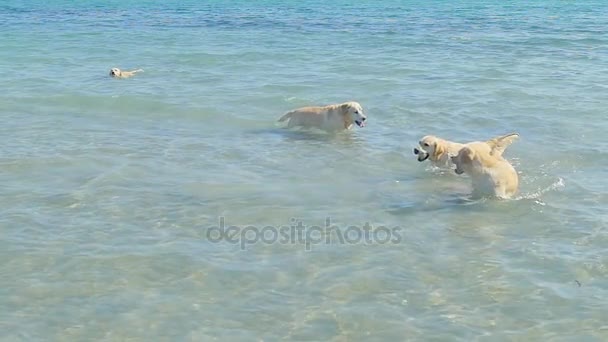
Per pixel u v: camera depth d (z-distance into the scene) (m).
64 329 6.72
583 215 9.45
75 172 11.00
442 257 8.21
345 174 11.22
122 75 19.55
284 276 7.73
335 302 7.22
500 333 6.69
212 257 8.15
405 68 21.14
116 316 6.94
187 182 10.62
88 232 8.75
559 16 41.12
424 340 6.58
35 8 45.97
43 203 9.66
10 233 8.66
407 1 55.16
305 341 6.57
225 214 9.41
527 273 7.81
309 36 30.00
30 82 18.62
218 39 28.89
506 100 16.44
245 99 16.62
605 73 20.22
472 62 22.50
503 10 46.03
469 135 13.53
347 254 8.27
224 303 7.19
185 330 6.73
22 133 13.38
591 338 6.60
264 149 12.53
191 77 19.58
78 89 17.66
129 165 11.37
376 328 6.77
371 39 28.89
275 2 53.59
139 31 32.22
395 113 15.20
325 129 13.76
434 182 10.85
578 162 11.80
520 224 9.19
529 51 25.27
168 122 14.49
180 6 49.00
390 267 7.95
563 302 7.21
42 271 7.76
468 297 7.32
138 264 7.95
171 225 9.02
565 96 16.84
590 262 8.05
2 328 6.71
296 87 18.06
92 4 50.44
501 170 10.08
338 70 20.80
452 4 52.03
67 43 27.45
